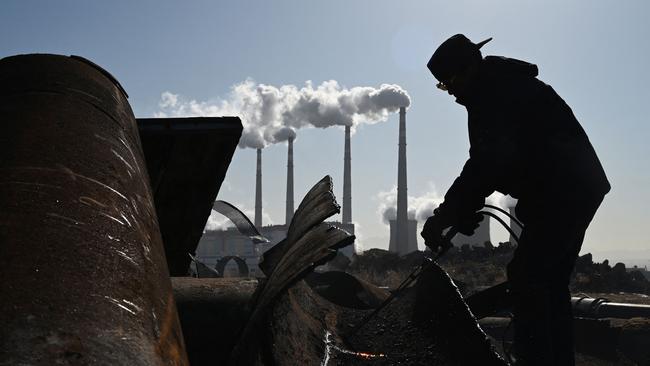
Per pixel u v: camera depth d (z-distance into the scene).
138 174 1.95
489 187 3.19
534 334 3.13
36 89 2.04
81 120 1.94
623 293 15.85
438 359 2.77
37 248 1.29
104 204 1.58
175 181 4.34
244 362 1.90
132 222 1.62
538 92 3.21
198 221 4.69
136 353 1.19
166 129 4.00
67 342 1.10
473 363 2.70
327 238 1.82
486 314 3.39
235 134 4.09
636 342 7.46
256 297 2.51
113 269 1.37
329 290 4.82
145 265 1.50
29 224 1.35
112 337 1.18
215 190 4.44
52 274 1.24
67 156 1.68
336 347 2.83
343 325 3.17
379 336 3.04
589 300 9.52
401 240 107.88
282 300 2.47
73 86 2.16
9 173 1.51
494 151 3.12
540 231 3.21
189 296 2.90
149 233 1.69
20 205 1.40
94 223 1.47
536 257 3.19
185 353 1.41
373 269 21.33
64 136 1.78
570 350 3.29
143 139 4.05
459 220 3.24
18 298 1.15
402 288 3.35
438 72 3.28
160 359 1.24
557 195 3.18
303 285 3.42
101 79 2.39
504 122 3.16
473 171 3.16
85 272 1.29
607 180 3.30
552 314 3.34
